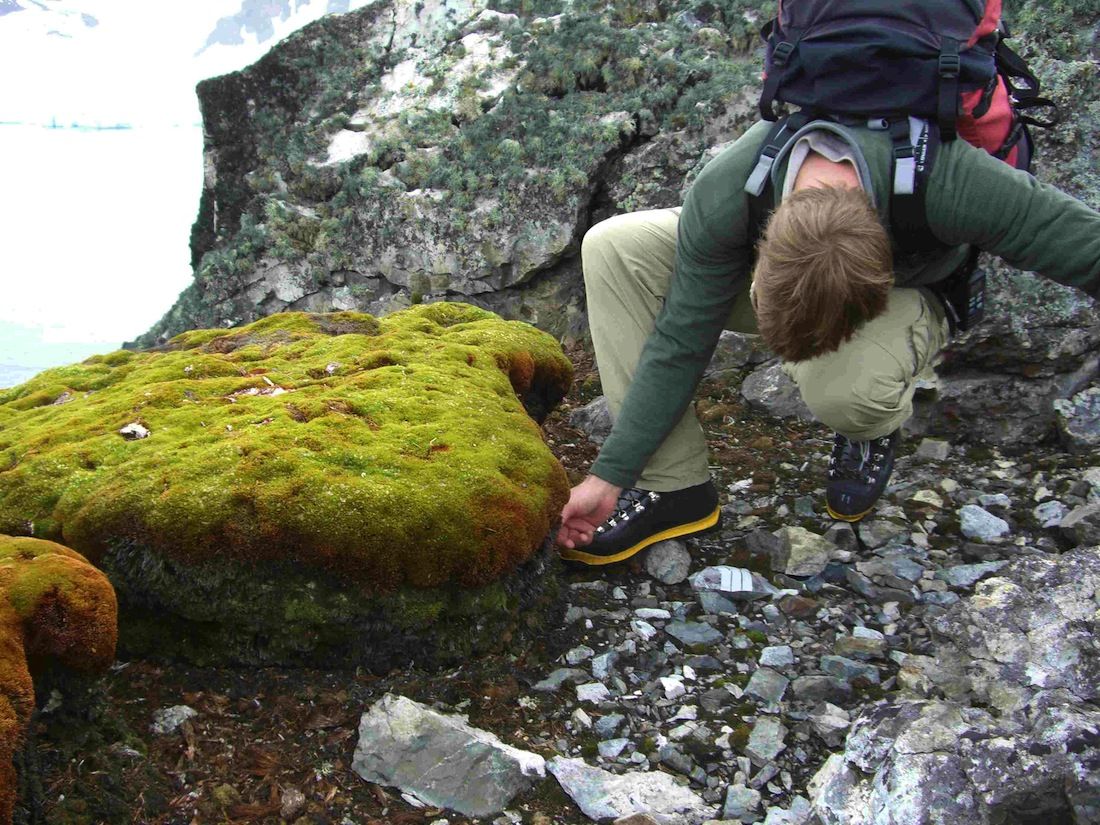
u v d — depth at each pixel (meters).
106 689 2.10
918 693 2.18
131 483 2.17
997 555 2.75
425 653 2.21
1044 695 1.88
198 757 1.96
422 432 2.40
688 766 2.06
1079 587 2.11
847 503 2.82
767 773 2.03
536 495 2.33
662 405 2.40
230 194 5.24
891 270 1.84
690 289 2.28
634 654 2.40
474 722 2.12
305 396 2.59
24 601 1.68
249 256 4.90
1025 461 3.23
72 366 3.07
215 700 2.11
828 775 1.89
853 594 2.64
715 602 2.59
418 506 2.13
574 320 4.43
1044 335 3.28
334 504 2.09
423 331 3.23
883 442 2.78
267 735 2.03
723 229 2.15
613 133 4.30
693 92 4.30
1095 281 1.92
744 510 3.05
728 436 3.52
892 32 1.95
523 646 2.39
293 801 1.89
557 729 2.15
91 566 1.84
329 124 5.00
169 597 2.13
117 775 1.84
